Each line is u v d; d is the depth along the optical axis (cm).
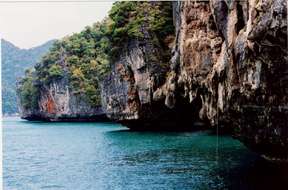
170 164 2730
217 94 2975
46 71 9962
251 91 2089
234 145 3622
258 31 1684
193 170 2462
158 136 4759
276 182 2048
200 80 3306
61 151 4041
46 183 2428
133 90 5584
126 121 6022
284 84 1847
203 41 3219
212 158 2908
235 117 2530
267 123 2086
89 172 2672
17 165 3186
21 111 12238
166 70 5075
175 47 4319
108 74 6238
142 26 5238
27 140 5406
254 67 1992
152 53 5162
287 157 2172
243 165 2548
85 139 5088
